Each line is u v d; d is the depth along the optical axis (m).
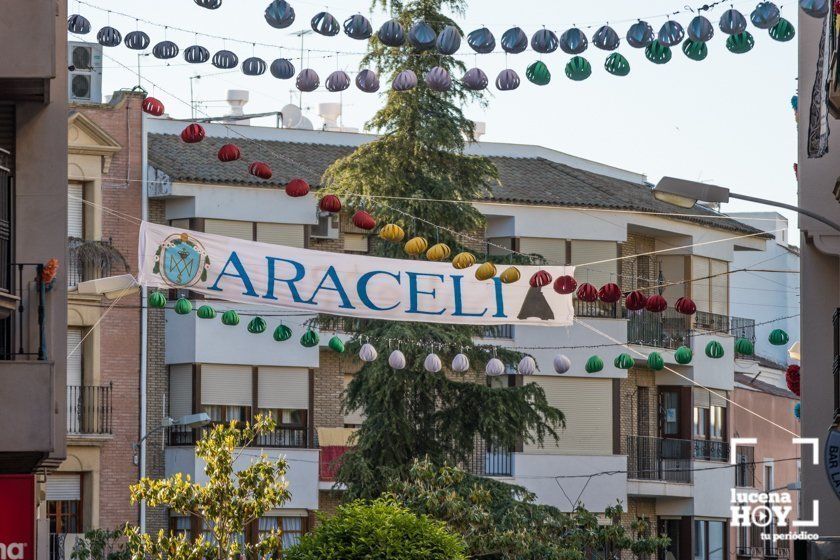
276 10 25.91
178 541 42.00
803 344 33.28
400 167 48.59
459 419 47.78
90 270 49.69
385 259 34.91
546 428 49.41
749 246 63.81
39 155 28.09
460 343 47.59
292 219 53.56
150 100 29.67
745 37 26.61
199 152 54.50
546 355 57.16
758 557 65.38
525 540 43.62
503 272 33.22
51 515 49.28
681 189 29.05
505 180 59.00
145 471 50.75
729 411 63.31
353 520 37.06
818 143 28.70
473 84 27.36
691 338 60.94
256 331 40.81
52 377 25.73
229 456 42.66
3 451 25.53
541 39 26.44
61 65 28.31
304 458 52.88
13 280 26.75
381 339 47.12
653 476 59.69
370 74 27.73
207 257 34.62
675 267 61.69
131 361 50.66
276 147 57.00
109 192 50.97
